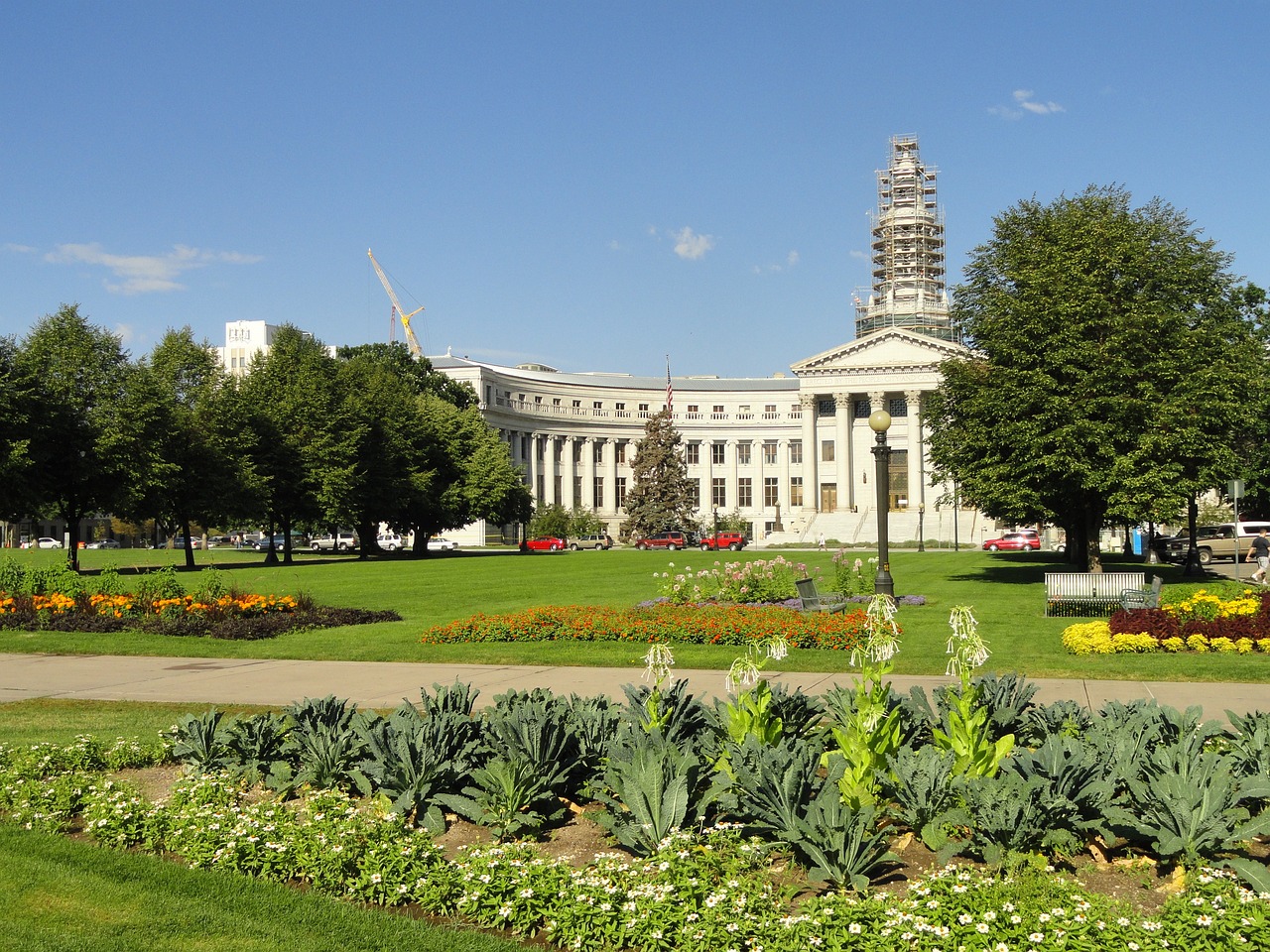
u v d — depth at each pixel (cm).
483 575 5419
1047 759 901
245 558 8281
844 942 693
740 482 15462
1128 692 1688
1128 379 4219
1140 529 7431
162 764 1250
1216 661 1966
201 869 877
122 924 747
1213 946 670
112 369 6353
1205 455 4159
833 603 3161
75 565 5700
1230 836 818
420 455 8731
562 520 12756
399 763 1008
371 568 6278
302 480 7369
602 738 1090
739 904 739
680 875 787
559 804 1027
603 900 757
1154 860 856
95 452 6028
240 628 2733
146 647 2528
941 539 10956
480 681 1934
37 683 1994
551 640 2470
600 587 4450
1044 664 1986
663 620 2444
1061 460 4138
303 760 1114
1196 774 888
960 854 871
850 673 1994
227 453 6850
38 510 6328
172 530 7025
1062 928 689
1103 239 4409
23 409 5681
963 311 5038
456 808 966
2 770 1177
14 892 809
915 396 12206
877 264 14675
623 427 15638
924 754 944
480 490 9144
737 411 15512
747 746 966
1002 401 4316
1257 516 7081
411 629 2819
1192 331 4228
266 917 767
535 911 770
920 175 14450
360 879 829
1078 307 4194
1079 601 2880
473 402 11462
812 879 799
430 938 736
